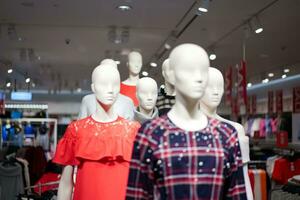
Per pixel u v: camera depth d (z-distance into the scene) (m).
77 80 11.98
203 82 1.66
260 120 10.78
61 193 2.53
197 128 1.66
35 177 7.32
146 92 3.29
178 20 5.93
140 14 5.65
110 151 2.39
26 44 7.54
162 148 1.61
